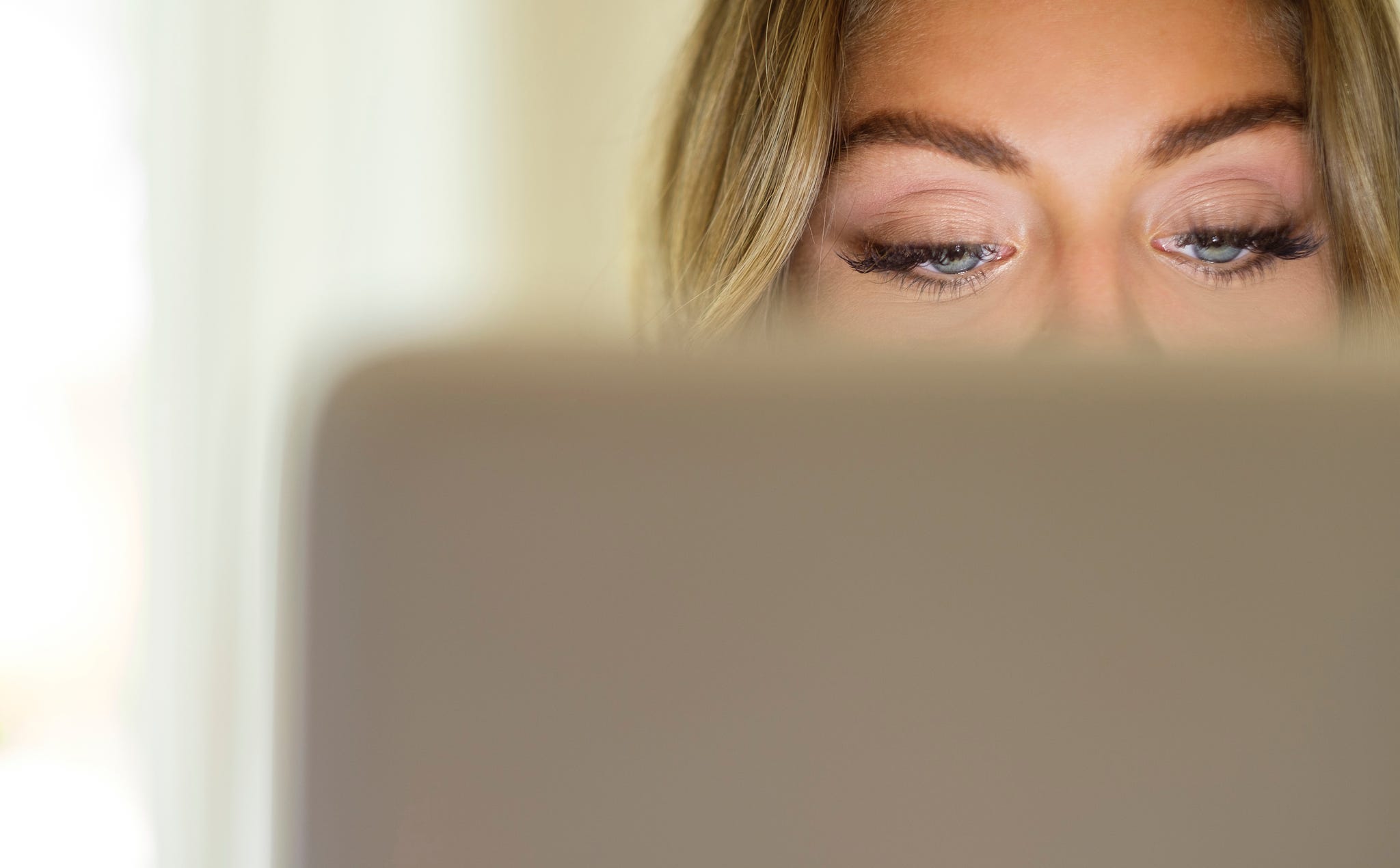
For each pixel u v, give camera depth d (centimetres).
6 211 132
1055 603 38
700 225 97
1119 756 38
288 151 124
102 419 140
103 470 142
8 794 140
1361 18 91
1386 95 91
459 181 121
